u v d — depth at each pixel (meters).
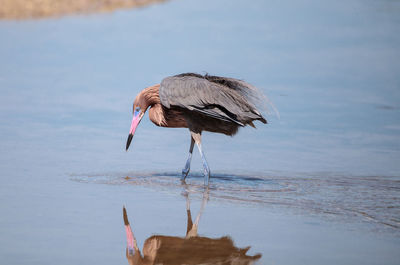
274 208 10.16
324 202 10.52
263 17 35.28
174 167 12.84
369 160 13.43
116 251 8.19
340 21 34.50
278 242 8.66
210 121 12.11
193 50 25.77
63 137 14.60
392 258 8.11
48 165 12.38
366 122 16.75
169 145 14.60
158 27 30.81
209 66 22.73
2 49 24.86
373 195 10.96
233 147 14.60
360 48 27.33
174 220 9.47
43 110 17.02
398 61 24.72
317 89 20.33
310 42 28.55
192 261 7.97
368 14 36.78
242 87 12.23
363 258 8.11
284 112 17.75
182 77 12.20
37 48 25.25
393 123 16.70
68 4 34.03
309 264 7.90
